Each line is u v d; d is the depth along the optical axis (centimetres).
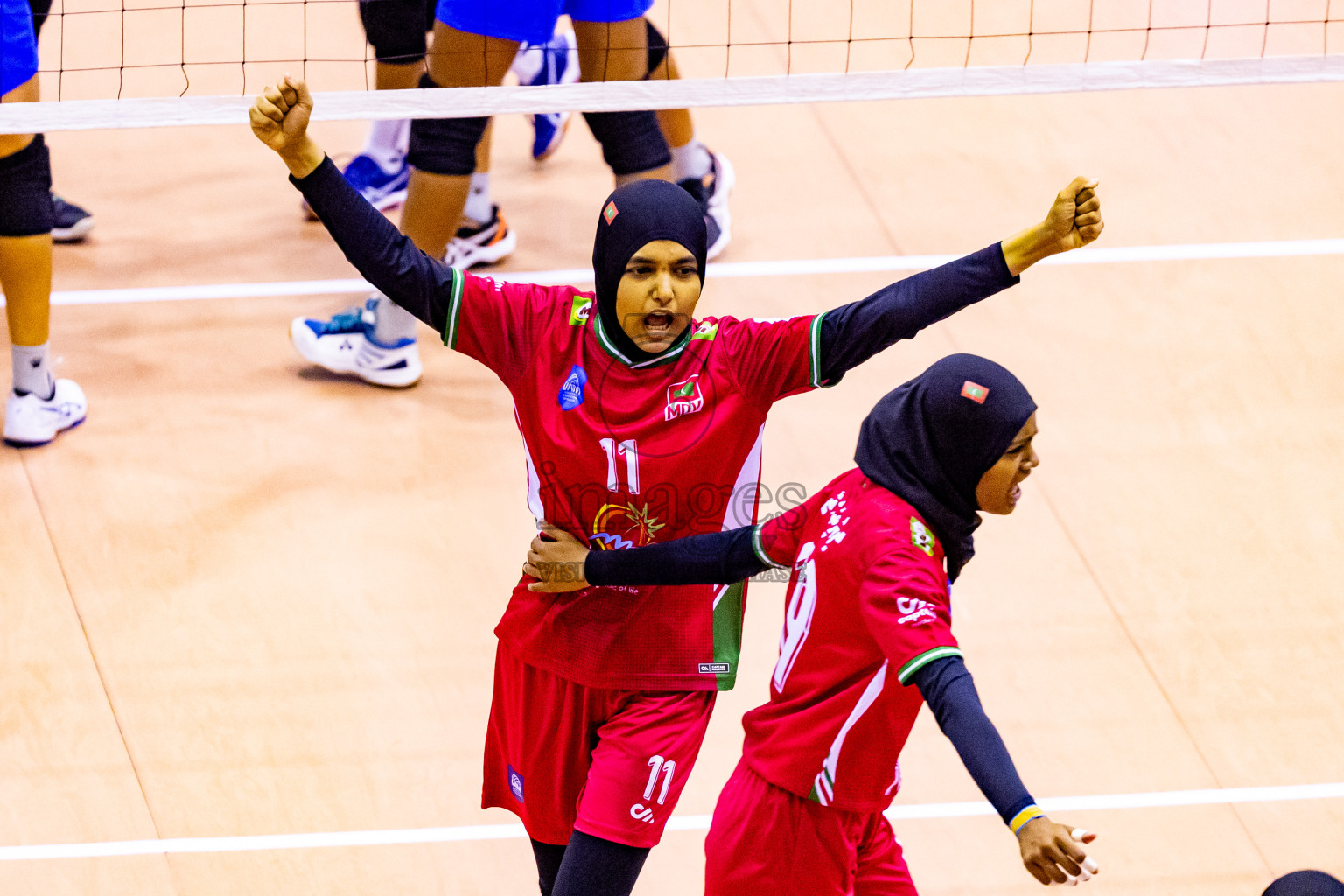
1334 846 1175
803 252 1842
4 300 1716
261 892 1127
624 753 941
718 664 962
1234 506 1511
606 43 1498
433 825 1186
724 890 948
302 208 1920
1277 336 1736
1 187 1436
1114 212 1936
